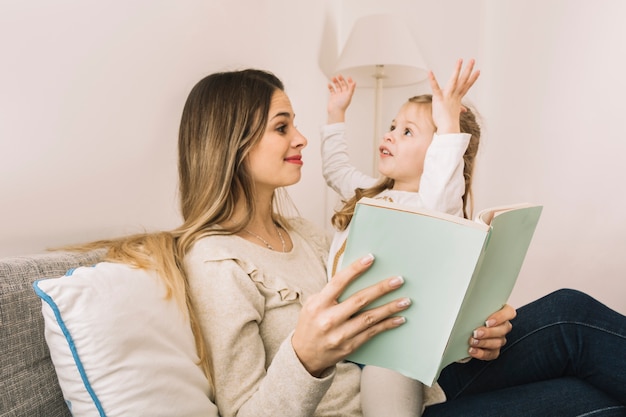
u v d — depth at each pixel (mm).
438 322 558
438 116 1018
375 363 615
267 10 1636
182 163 999
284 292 821
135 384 587
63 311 572
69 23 952
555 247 2023
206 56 1361
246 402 672
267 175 944
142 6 1126
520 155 2109
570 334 896
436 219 516
